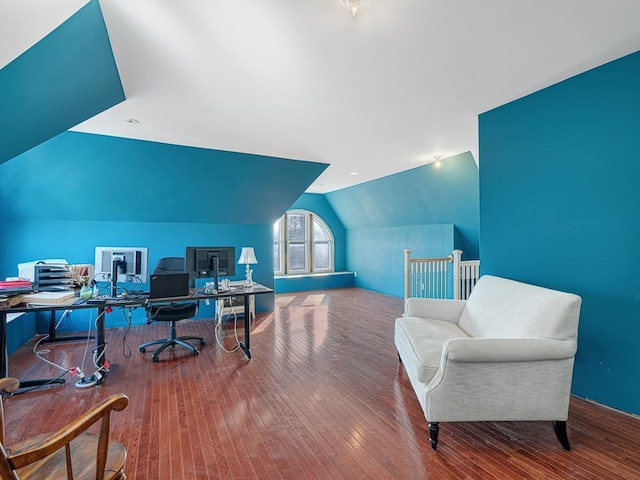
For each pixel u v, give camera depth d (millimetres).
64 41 1737
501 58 2266
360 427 2162
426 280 6242
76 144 3629
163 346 3441
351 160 4969
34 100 1983
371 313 5523
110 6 1686
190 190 4613
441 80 2564
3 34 1482
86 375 2984
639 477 1708
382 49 2131
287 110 3090
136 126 3424
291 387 2740
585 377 2523
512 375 1930
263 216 5492
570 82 2561
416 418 2271
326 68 2355
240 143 4059
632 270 2270
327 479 1700
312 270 8438
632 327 2277
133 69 2320
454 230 6031
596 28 1951
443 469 1769
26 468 1180
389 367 3174
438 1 1689
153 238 4848
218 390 2686
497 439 2037
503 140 3049
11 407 2438
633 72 2236
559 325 1974
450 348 1890
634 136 2242
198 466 1796
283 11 1749
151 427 2162
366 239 8141
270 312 5594
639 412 2256
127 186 4238
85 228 4461
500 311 2525
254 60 2230
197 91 2672
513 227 2984
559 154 2645
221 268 3461
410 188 6043
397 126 3545
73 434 976
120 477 1184
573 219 2568
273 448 1950
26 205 4027
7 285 2617
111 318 4590
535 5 1739
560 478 1699
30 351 3629
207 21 1821
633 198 2254
